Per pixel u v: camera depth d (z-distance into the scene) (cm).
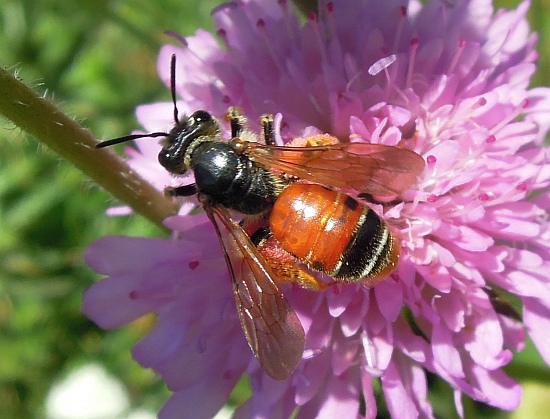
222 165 5
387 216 5
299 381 5
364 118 5
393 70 5
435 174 5
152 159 5
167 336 5
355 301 5
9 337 8
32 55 8
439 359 5
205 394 5
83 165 5
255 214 5
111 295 5
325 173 5
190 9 8
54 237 9
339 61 5
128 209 5
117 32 9
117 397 8
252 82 5
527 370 6
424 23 5
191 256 5
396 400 5
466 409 7
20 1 8
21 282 8
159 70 6
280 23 5
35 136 5
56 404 8
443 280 5
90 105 9
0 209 8
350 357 5
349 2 5
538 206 5
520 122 5
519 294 5
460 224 5
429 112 5
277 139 5
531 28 8
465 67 5
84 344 8
